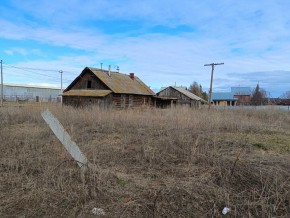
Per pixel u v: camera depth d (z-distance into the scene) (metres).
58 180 4.61
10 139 8.30
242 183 4.78
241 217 3.80
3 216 3.71
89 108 19.78
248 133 11.20
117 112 17.11
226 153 6.83
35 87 74.44
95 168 4.95
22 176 4.95
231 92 75.25
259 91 71.69
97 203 4.07
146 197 4.25
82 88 31.84
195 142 7.09
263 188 4.34
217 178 4.96
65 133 5.14
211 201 4.14
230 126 12.74
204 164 5.70
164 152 6.58
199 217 3.79
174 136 8.48
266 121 17.50
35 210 3.87
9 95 68.38
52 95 79.19
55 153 6.41
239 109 26.55
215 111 23.86
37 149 6.93
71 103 30.34
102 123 13.12
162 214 3.83
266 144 8.27
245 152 7.03
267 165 5.52
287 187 4.48
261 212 3.88
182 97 46.91
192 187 4.50
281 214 3.85
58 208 3.93
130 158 6.34
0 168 5.42
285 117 19.73
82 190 4.32
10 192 4.37
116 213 3.83
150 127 12.23
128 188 4.54
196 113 18.11
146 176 5.15
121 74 35.62
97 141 8.45
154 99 37.59
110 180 4.78
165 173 5.31
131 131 10.94
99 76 30.36
